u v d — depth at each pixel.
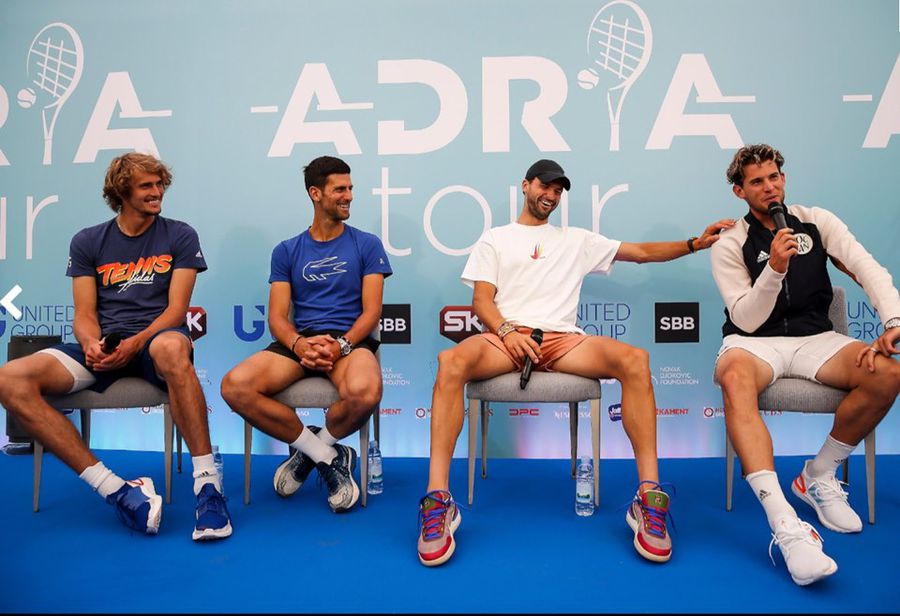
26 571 1.56
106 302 2.17
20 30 2.96
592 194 2.79
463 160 2.82
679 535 1.80
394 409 2.83
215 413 2.87
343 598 1.41
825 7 2.72
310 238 2.36
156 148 2.89
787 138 2.74
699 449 2.76
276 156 2.87
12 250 2.95
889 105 2.71
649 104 2.77
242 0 2.87
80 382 1.98
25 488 2.26
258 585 1.47
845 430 1.86
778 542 1.56
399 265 2.84
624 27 2.77
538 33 2.79
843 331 2.14
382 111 2.84
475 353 1.95
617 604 1.38
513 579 1.51
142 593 1.43
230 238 2.88
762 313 1.98
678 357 2.77
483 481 2.38
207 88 2.88
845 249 2.04
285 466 2.17
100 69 2.92
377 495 2.20
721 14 2.75
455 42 2.81
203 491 1.81
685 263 2.76
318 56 2.85
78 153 2.93
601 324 2.79
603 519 1.94
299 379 2.13
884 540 1.75
